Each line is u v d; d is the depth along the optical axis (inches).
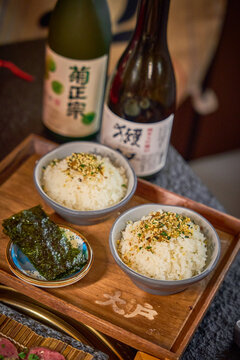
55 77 26.6
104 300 20.9
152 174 27.0
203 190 28.8
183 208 22.3
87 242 21.8
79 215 21.8
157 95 26.0
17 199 24.3
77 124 28.1
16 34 40.7
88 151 24.8
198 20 46.8
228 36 48.6
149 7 23.3
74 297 20.8
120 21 42.2
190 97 52.5
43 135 29.8
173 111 26.8
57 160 23.9
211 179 50.4
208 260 21.2
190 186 28.9
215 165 52.1
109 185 22.9
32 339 19.5
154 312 20.7
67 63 25.9
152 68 25.2
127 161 24.2
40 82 33.4
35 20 40.4
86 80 26.5
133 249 20.8
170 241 20.7
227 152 59.2
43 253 21.2
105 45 27.5
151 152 25.8
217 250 20.9
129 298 21.1
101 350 20.7
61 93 27.0
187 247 20.7
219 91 52.7
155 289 20.5
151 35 24.2
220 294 23.6
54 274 20.5
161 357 19.0
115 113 26.2
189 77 50.8
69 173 22.8
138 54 25.0
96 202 22.6
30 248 21.3
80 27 26.4
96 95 27.4
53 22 26.7
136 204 25.1
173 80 26.1
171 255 20.5
